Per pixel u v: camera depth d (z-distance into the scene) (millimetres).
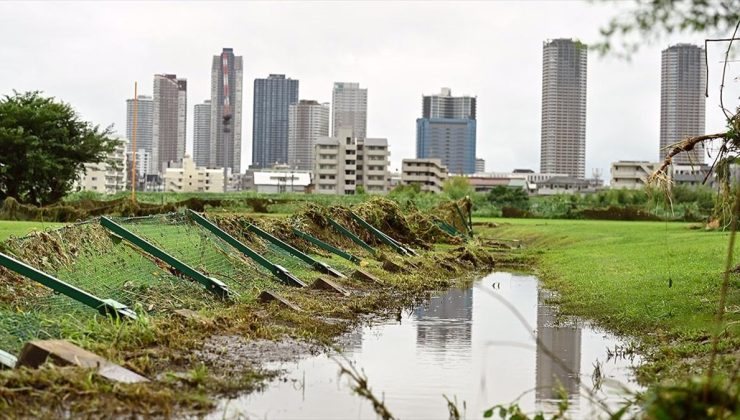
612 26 9594
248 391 7820
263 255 18375
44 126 50500
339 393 7914
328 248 21297
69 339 8398
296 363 9164
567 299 16062
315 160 141000
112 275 12828
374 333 11758
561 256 27547
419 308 14844
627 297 14586
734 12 9500
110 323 9523
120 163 59469
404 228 29234
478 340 11336
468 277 22125
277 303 12836
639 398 6672
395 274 19938
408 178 141875
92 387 6977
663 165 11539
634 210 60469
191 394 7328
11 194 49656
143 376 7828
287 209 46250
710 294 13828
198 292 12812
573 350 10617
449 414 7379
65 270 12234
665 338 10984
